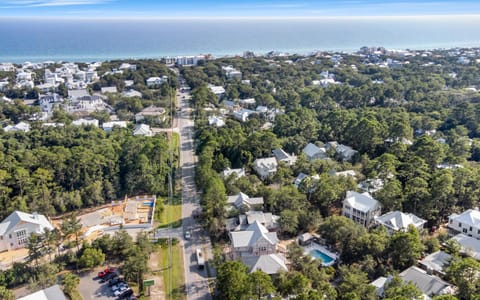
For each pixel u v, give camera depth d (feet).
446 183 338.95
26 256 301.84
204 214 345.51
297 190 370.32
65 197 385.29
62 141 497.05
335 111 571.69
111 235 332.80
